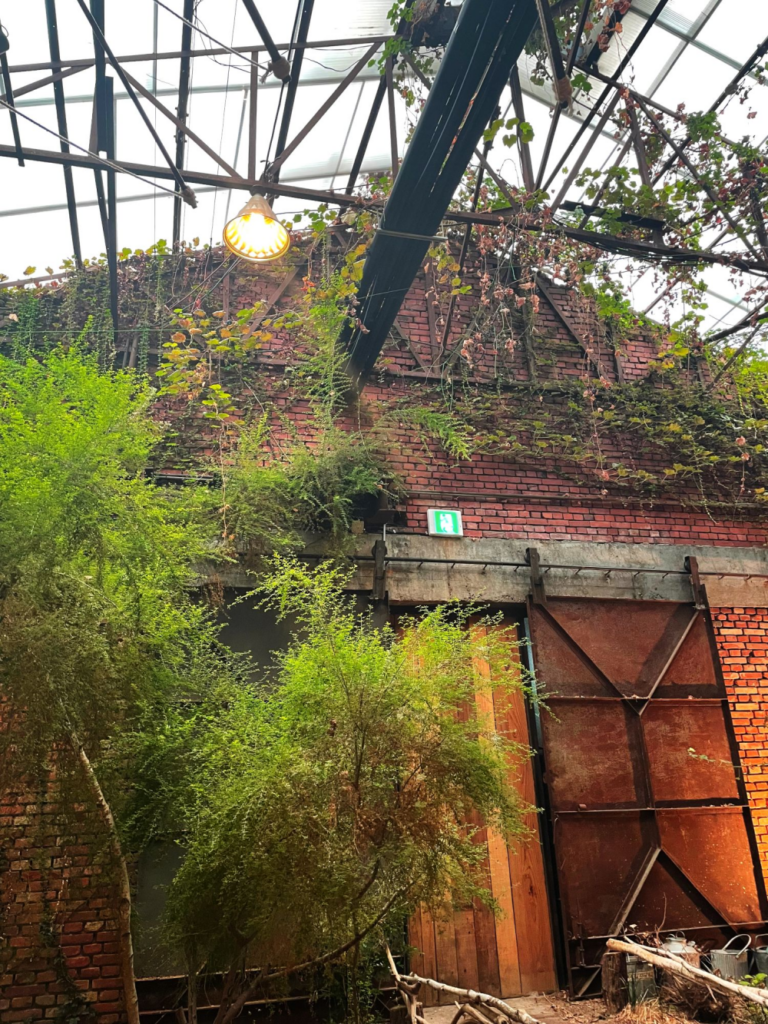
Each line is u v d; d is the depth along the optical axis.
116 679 3.73
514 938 5.83
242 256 4.61
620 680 6.60
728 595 7.21
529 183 6.37
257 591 5.35
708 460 7.61
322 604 4.54
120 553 3.89
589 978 5.65
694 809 6.32
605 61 6.43
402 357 7.49
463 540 6.82
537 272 7.66
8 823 4.21
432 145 4.46
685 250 5.66
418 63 5.59
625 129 6.87
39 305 6.80
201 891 3.47
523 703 6.44
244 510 5.80
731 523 7.61
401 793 3.46
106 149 4.76
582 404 7.67
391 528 6.70
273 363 7.03
